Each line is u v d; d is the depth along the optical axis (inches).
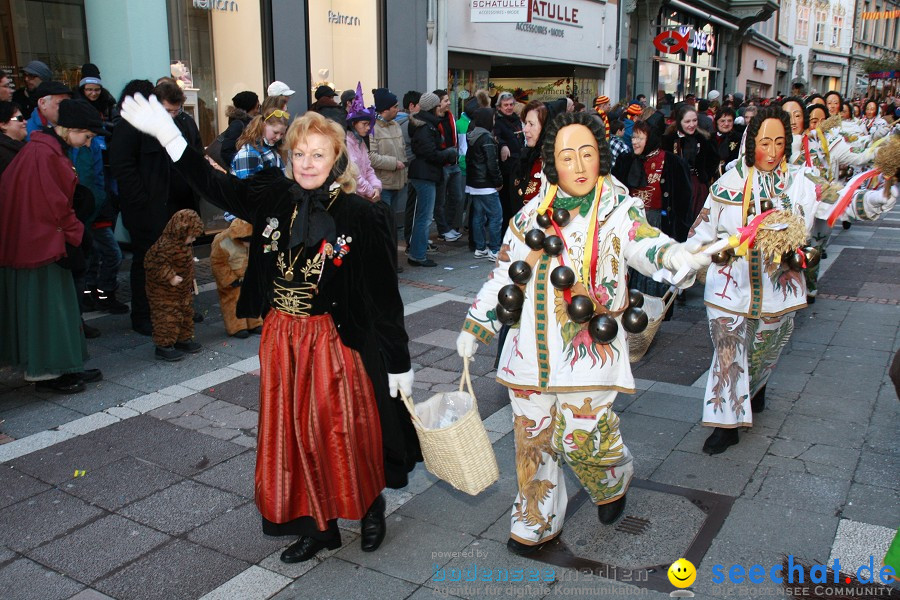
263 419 116.5
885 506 141.8
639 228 114.6
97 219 251.3
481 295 123.6
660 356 231.3
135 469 157.5
